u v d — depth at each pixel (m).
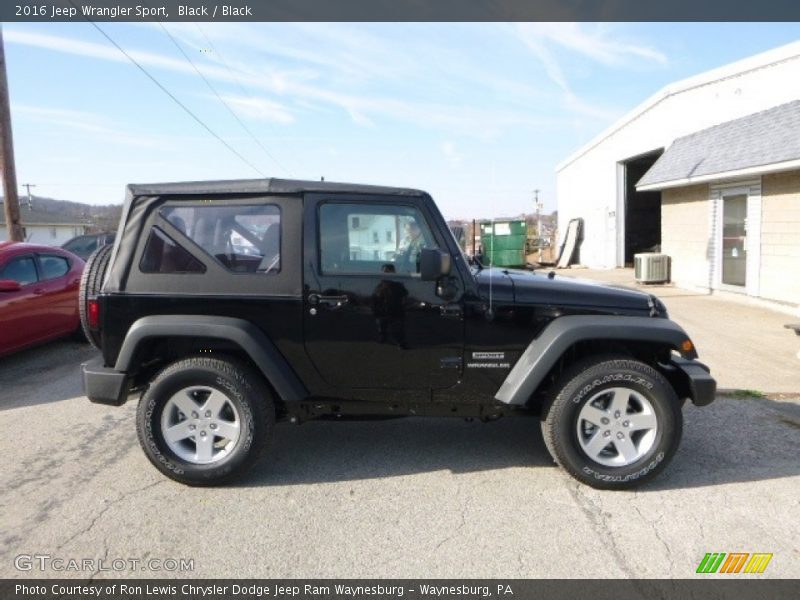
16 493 3.57
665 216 14.87
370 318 3.61
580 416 3.57
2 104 11.30
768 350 7.39
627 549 2.94
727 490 3.57
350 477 3.78
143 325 3.56
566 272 20.19
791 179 9.97
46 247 7.61
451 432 4.62
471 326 3.64
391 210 3.66
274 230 3.65
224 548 2.96
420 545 2.98
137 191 3.72
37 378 6.36
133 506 3.39
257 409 3.61
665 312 3.86
